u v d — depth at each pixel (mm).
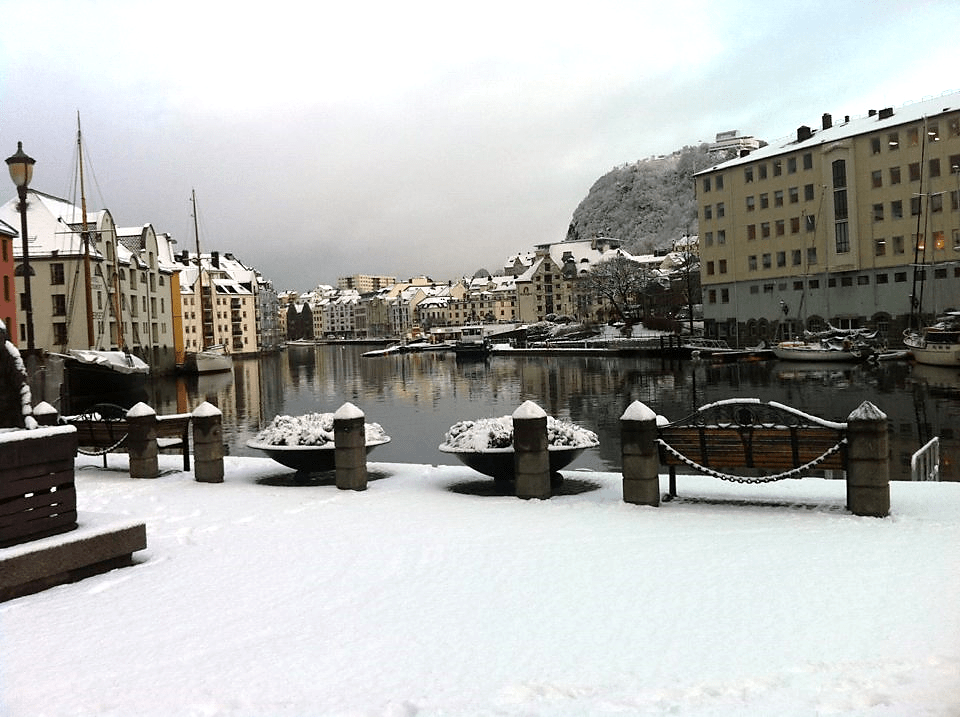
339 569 7414
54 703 4582
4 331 7926
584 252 179750
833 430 9039
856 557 7184
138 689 4762
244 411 41344
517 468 10508
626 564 7250
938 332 57062
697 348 80438
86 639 5676
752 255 83250
